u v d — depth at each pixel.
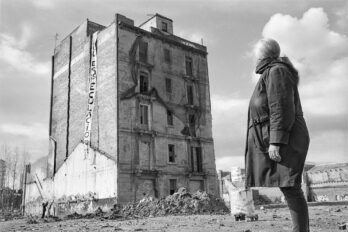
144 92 33.25
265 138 2.90
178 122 35.25
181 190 27.33
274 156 2.74
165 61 36.09
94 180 31.83
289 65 3.01
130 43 33.62
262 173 2.88
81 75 36.91
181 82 36.94
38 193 41.28
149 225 10.91
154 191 31.20
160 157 32.44
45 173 40.66
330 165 54.31
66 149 36.88
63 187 36.12
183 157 34.44
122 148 30.25
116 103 31.14
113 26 33.44
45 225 15.02
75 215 25.73
